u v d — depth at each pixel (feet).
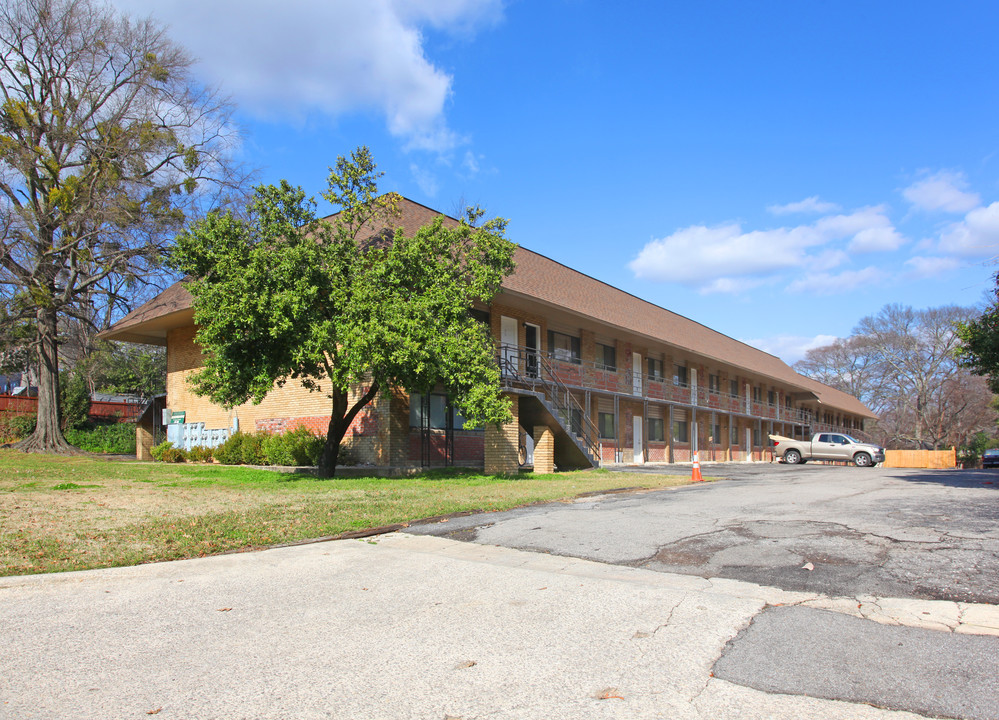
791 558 24.68
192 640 16.85
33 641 16.67
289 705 13.03
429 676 14.53
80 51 93.56
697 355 118.52
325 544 29.37
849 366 265.13
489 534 31.19
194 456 85.40
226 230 52.70
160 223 93.86
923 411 219.82
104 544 27.94
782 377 161.99
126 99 96.22
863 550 25.26
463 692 13.69
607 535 30.09
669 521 33.17
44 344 98.32
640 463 106.01
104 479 57.93
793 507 36.73
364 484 53.01
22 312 100.27
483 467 76.23
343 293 53.98
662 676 14.48
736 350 152.15
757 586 21.59
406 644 16.58
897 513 33.22
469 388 55.57
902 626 17.40
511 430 67.36
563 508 38.52
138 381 159.94
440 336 52.21
